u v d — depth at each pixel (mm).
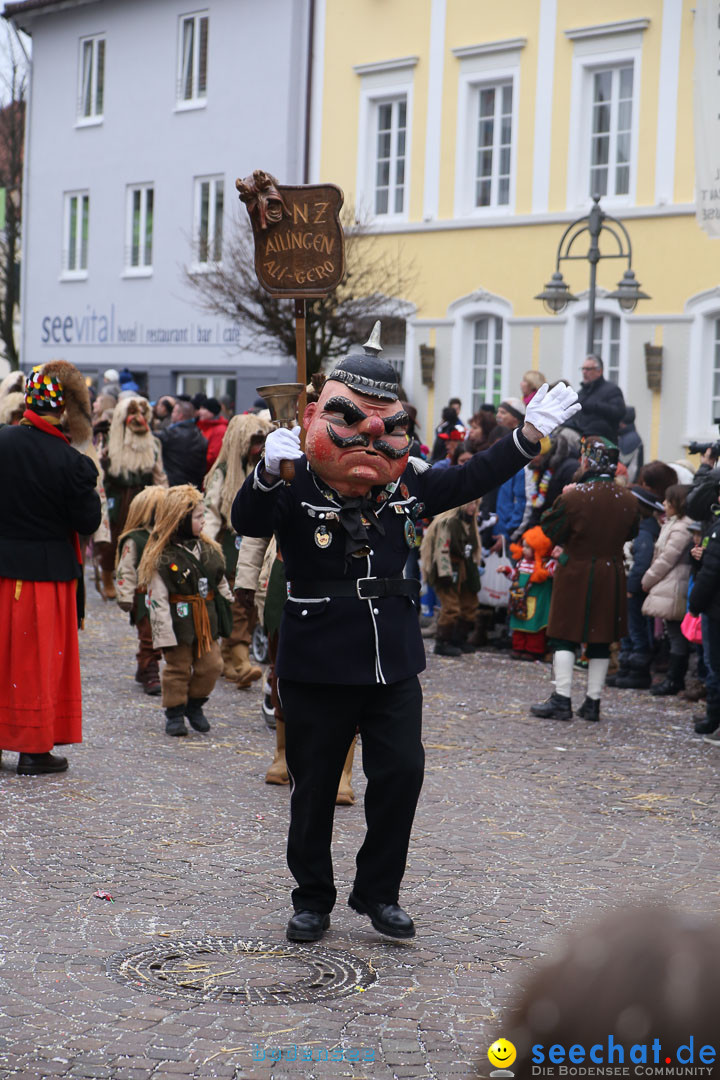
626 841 5820
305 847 4457
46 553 6652
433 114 19656
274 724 8078
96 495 6734
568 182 17984
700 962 742
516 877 5199
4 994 3832
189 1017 3703
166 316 24812
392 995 3918
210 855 5387
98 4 25891
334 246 4938
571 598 8641
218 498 9312
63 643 6781
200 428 15609
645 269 17016
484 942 4422
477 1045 3551
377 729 4414
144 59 25016
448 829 5926
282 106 22062
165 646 7625
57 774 6750
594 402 12078
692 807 6508
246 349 19719
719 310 16312
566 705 8789
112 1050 3459
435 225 19562
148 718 8305
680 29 16625
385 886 4422
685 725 8742
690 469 11047
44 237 27594
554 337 18109
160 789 6500
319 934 4430
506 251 18688
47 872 5070
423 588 12750
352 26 20844
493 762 7410
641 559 10211
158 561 7641
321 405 4352
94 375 26516
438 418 19688
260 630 10289
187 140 24109
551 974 776
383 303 18391
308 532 4352
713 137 13852
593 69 17797
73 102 26688
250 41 22656
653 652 10453
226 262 19875
